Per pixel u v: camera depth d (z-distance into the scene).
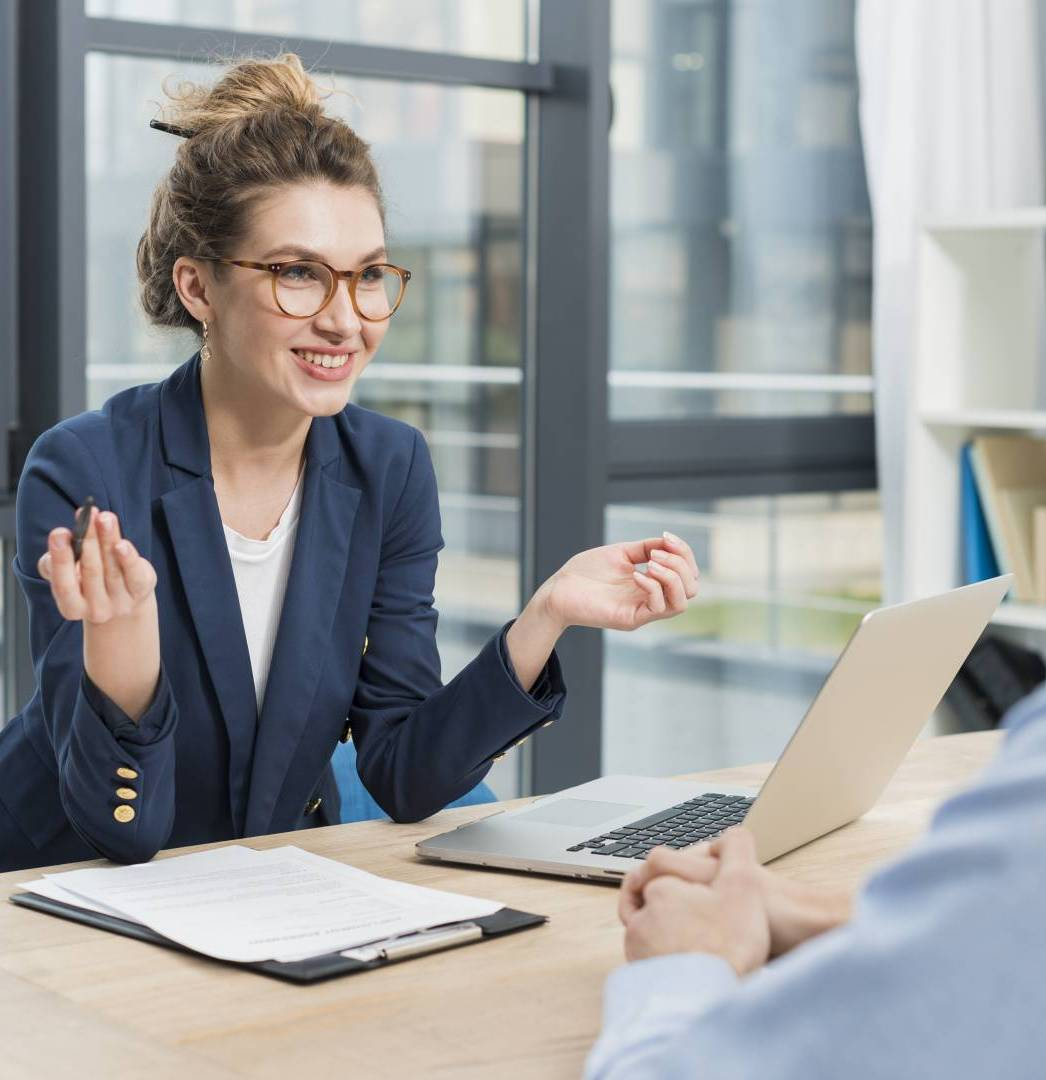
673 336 4.29
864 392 4.61
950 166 4.36
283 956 1.28
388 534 2.00
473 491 4.07
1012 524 3.92
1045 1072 0.61
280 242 1.75
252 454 1.89
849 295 4.57
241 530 1.91
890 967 0.66
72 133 3.23
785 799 1.54
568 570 1.80
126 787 1.58
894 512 4.36
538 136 4.06
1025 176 4.43
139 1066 1.08
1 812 1.90
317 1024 1.16
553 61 4.00
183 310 1.88
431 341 3.97
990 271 4.05
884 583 4.39
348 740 2.13
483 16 3.96
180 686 1.84
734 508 4.41
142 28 3.41
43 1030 1.15
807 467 4.50
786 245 4.45
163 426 1.87
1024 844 0.63
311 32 3.70
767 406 4.45
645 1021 0.92
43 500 1.77
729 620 4.43
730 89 4.32
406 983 1.26
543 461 4.11
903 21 4.27
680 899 1.10
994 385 4.07
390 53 3.76
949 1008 0.63
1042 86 4.47
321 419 1.98
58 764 1.76
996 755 0.69
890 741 1.70
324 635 1.91
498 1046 1.12
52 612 1.71
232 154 1.77
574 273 4.00
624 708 4.29
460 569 4.07
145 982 1.25
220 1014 1.18
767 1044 0.70
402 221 3.89
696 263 4.30
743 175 4.36
